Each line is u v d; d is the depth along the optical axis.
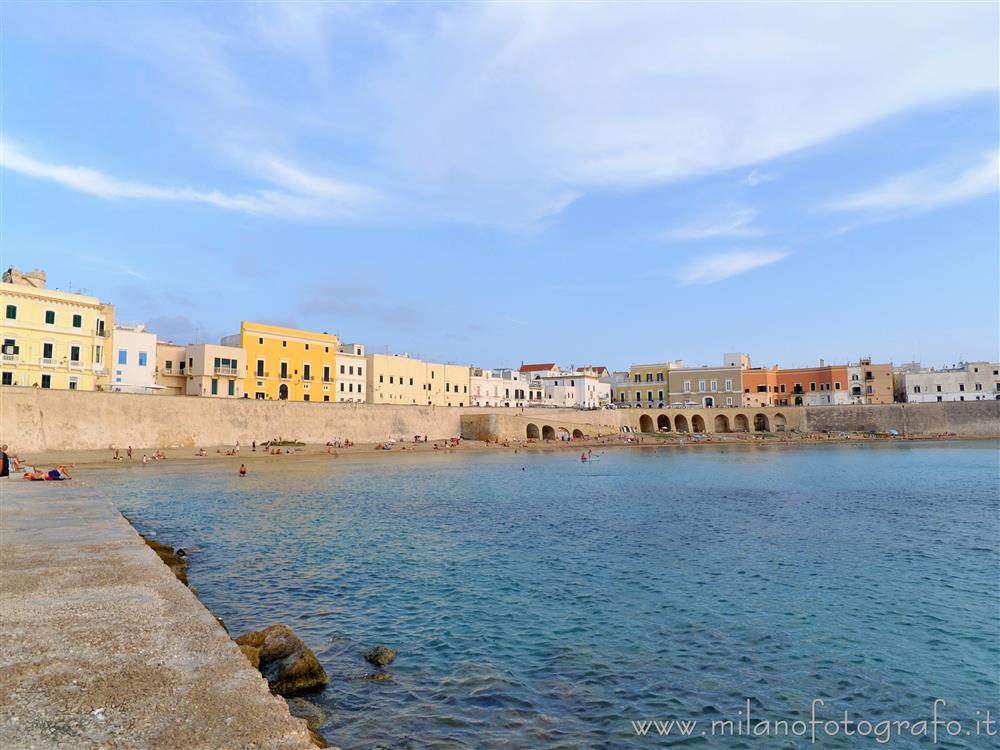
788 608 16.62
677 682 12.06
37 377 65.69
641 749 9.59
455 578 19.64
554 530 28.56
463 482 50.69
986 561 22.08
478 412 105.94
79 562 11.91
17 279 70.12
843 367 131.88
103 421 62.84
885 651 13.67
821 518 32.19
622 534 27.52
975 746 9.88
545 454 87.31
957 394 130.25
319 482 49.12
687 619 15.73
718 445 111.62
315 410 83.75
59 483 29.66
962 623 15.45
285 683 11.12
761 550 23.97
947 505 37.06
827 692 11.71
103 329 72.56
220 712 5.69
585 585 18.88
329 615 15.84
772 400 135.62
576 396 147.88
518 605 16.83
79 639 7.64
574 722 10.45
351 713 10.52
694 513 34.06
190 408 70.50
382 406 92.75
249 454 71.38
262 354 91.81
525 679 12.12
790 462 73.56
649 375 145.75
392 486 47.03
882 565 21.47
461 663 12.84
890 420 122.81
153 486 44.22
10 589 9.94
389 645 13.79
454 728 10.10
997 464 67.81
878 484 49.03
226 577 19.45
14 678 6.43
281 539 25.92
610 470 63.22
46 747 4.98
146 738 5.18
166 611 8.80
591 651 13.57
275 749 5.08
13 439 55.69
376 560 22.12
